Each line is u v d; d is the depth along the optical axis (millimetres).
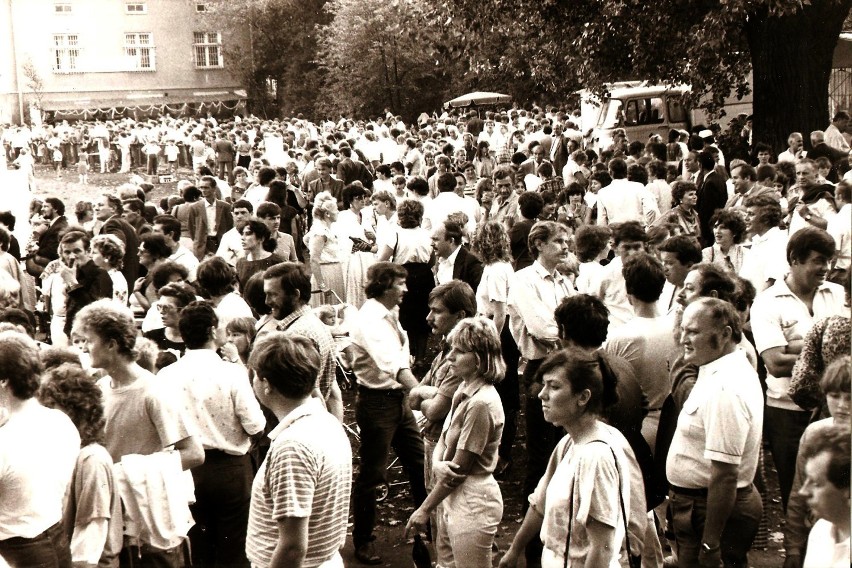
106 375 5562
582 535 3844
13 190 17562
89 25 58719
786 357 5473
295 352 3996
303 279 6273
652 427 5344
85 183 36156
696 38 17562
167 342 7160
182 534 4965
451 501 4984
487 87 44250
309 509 3842
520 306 6805
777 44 18625
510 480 7816
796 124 18766
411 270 10188
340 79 51094
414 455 6523
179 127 41188
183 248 9984
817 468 2695
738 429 4434
